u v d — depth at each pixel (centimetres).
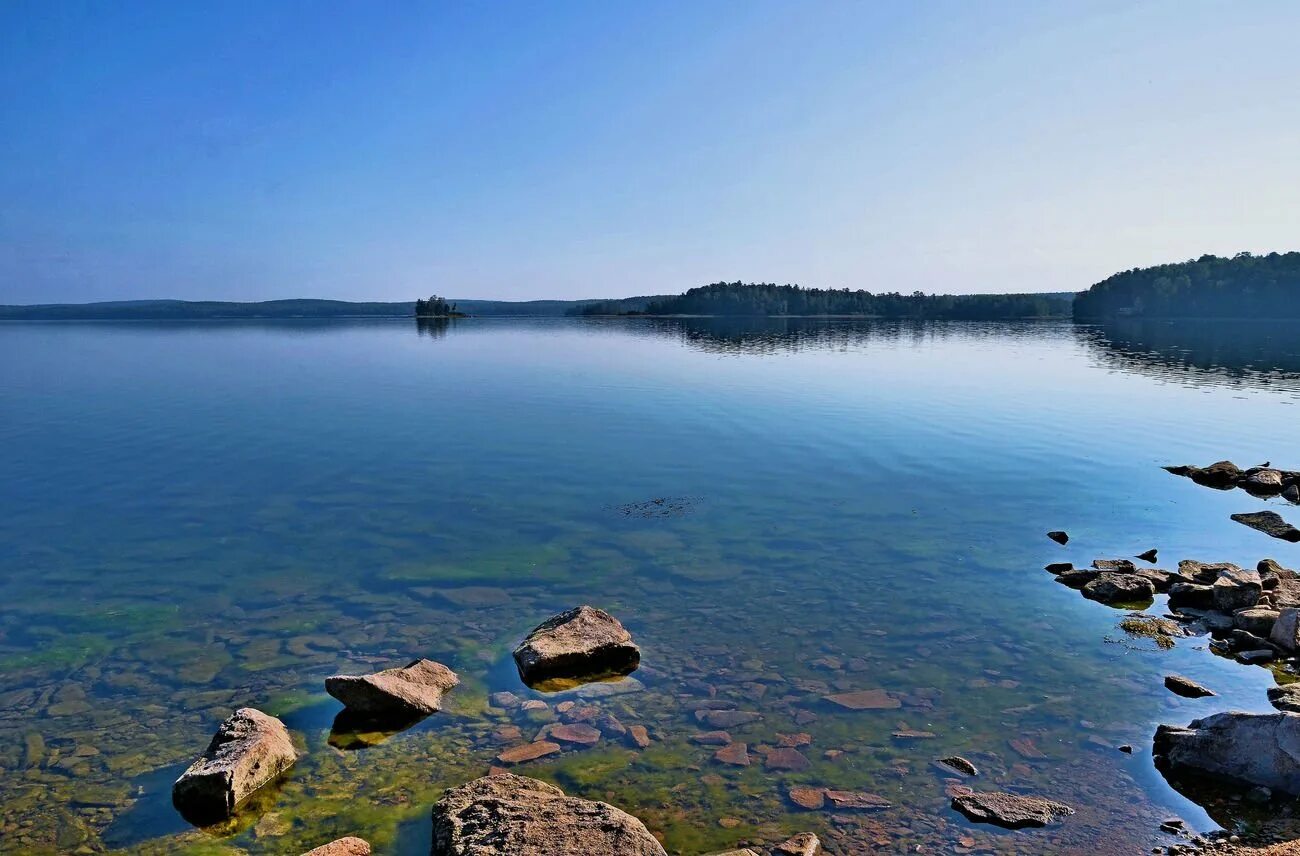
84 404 3738
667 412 3316
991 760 827
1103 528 1667
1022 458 2361
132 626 1186
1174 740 823
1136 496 1927
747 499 1894
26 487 2067
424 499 1917
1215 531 1655
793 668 1041
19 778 812
